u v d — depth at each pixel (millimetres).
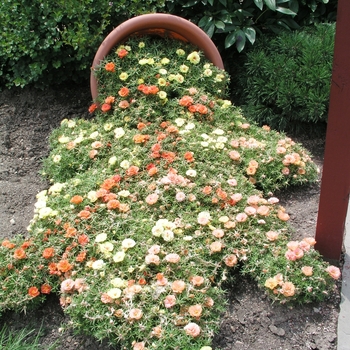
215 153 3504
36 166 4090
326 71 4031
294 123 4266
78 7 4113
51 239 3021
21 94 4625
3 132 4336
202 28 4488
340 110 2545
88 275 2822
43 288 2887
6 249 3010
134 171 3330
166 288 2699
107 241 2975
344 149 2641
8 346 2684
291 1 4641
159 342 2504
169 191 3197
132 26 3980
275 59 4293
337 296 2891
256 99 4348
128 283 2734
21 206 3658
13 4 4188
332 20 4844
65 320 2902
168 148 3516
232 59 4812
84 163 3633
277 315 2820
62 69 4523
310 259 2877
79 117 4488
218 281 2910
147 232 2992
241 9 4551
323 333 2744
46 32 4258
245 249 2939
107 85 3994
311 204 3518
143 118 3820
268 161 3539
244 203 3197
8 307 2826
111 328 2572
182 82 3998
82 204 3189
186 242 2943
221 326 2773
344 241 3213
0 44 4270
